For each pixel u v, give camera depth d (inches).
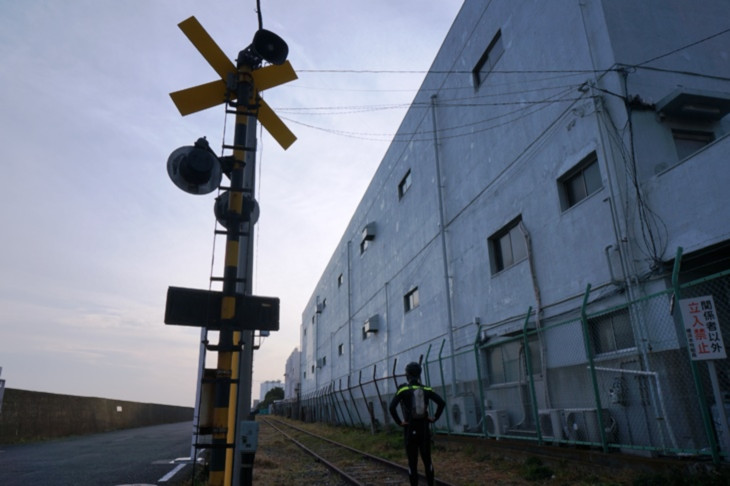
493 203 508.1
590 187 374.3
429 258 678.5
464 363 553.3
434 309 651.5
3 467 440.1
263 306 186.5
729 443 223.1
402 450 509.7
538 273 422.9
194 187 187.3
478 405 507.5
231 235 188.5
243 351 191.3
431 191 679.1
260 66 214.8
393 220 869.2
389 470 390.6
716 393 229.3
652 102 339.9
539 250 423.8
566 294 383.2
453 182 612.1
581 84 373.7
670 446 273.6
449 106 634.8
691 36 375.9
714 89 364.2
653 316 297.0
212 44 207.5
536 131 436.5
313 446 646.5
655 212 305.3
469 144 570.6
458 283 584.1
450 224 615.5
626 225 324.2
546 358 399.5
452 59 628.4
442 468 379.2
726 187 262.8
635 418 301.7
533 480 309.6
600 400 319.3
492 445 414.0
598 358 337.7
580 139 376.5
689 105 330.6
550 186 412.5
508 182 481.1
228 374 175.8
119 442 773.9
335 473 382.6
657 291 298.2
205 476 350.0
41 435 847.7
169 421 1935.3
